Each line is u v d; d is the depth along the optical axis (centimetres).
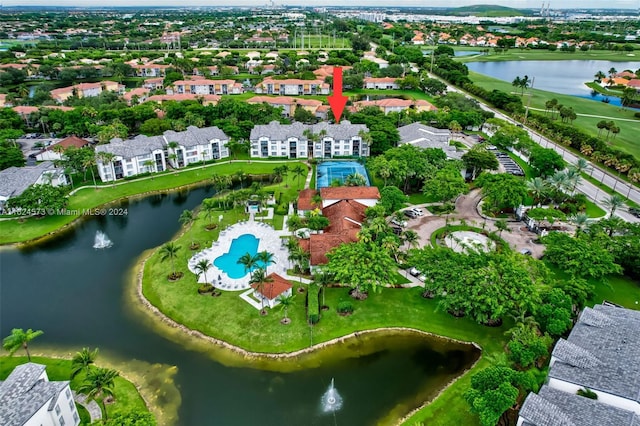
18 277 10825
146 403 7325
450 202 13800
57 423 6278
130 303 9812
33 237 12581
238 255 11394
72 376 7069
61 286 10438
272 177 16950
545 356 7762
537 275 9181
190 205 14750
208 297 9775
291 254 10344
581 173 16175
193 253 11519
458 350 8438
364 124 19438
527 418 5816
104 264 11331
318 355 8319
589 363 6644
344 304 9250
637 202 14025
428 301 9625
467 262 9200
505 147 19375
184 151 17388
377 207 11806
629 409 6053
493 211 13525
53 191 13575
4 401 6006
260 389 7606
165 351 8431
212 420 7038
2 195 13538
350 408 7244
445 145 17100
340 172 15838
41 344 8612
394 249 10244
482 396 6253
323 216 12475
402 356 8306
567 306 8231
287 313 9250
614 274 10419
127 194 15325
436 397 7394
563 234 10625
